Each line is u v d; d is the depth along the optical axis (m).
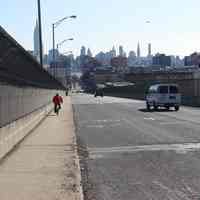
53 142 19.94
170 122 32.06
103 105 67.62
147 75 155.25
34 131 25.73
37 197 9.28
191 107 58.75
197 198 9.41
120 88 133.38
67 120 35.25
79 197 9.33
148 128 27.55
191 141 20.28
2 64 14.45
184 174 12.30
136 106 62.84
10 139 17.11
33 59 22.77
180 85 72.62
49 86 46.28
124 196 9.74
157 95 50.44
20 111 20.44
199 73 74.25
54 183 10.86
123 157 15.86
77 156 15.60
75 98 116.38
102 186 10.91
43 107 38.12
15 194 9.58
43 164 13.80
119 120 35.25
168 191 10.16
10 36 14.27
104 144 19.78
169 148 18.02
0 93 14.63
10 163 14.02
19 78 19.36
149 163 14.34
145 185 10.92
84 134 24.53
